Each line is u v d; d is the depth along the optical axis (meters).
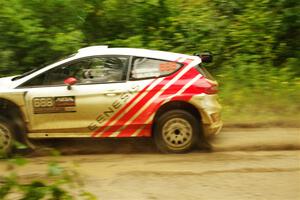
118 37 16.48
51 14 14.93
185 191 8.09
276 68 15.92
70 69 10.46
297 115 13.11
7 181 4.57
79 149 10.75
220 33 16.50
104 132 10.35
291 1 16.30
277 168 9.23
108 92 10.26
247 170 9.13
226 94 14.24
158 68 10.47
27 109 10.29
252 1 17.22
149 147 10.86
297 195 7.82
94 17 16.41
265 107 13.59
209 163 9.63
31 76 10.42
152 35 16.33
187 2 17.98
